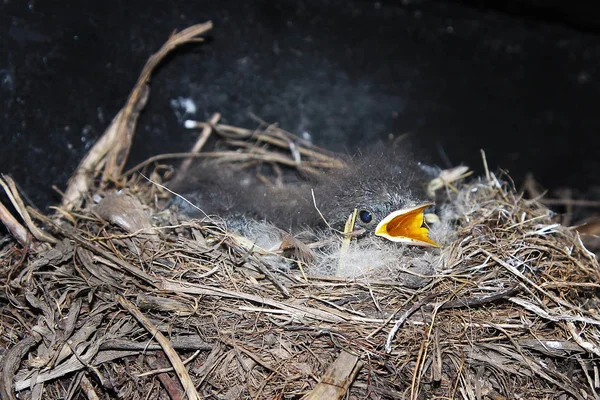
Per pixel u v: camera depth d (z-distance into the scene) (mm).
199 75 226
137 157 218
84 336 158
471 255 172
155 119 221
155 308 161
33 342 158
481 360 160
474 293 164
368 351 158
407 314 158
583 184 266
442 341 159
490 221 187
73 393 158
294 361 158
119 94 211
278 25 234
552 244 177
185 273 167
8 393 150
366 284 167
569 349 161
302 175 219
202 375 157
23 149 196
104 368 159
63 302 164
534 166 261
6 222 177
